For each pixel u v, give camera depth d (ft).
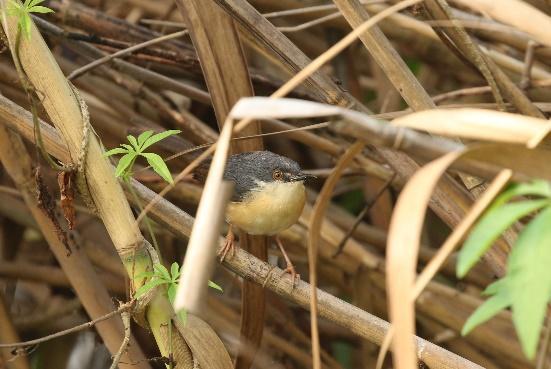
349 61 42.57
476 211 13.03
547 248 10.67
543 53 35.70
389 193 41.55
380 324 23.67
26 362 33.22
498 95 25.58
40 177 24.68
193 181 37.78
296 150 47.06
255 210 30.81
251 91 28.30
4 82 35.86
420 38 41.42
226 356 22.54
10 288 40.09
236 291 43.88
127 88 37.88
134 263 22.12
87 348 40.75
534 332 10.41
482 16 36.09
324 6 34.63
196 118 41.11
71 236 31.35
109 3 43.83
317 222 14.55
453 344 39.68
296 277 26.14
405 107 44.24
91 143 22.07
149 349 38.09
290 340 40.68
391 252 11.93
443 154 12.94
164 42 37.91
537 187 11.54
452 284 42.70
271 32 26.02
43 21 33.91
